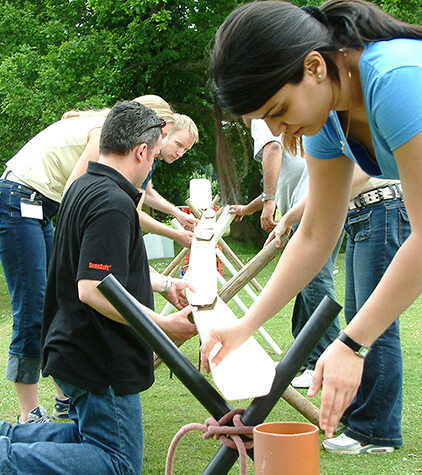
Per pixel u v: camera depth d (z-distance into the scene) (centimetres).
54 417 339
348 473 245
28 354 312
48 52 1301
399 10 1108
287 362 131
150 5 1240
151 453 276
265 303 167
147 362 218
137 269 222
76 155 324
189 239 357
